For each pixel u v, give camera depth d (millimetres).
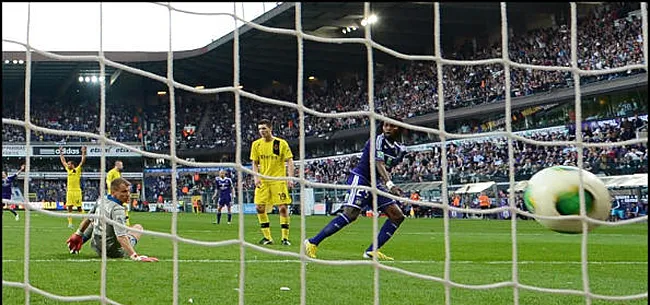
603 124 26516
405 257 7863
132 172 45781
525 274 6195
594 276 6148
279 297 4480
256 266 6121
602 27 30172
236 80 3643
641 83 25734
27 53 3518
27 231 3342
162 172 44750
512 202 3643
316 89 47062
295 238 11516
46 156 44156
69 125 46719
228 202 18828
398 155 7199
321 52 41219
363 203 7070
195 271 5672
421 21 36188
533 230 15688
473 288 3377
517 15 35688
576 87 3779
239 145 3590
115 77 43844
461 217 28000
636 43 27344
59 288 4688
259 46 40094
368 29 3723
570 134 27594
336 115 3730
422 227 17438
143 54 42188
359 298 4492
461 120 33906
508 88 3771
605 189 3840
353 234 13320
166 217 25094
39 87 47781
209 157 46375
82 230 7094
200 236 12609
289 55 42000
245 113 47719
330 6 33438
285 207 9586
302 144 3670
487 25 37312
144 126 49000
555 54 31156
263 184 9523
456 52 38812
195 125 48656
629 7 29781
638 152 23828
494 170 28062
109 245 6645
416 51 40969
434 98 35656
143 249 8086
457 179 29438
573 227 3783
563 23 33938
